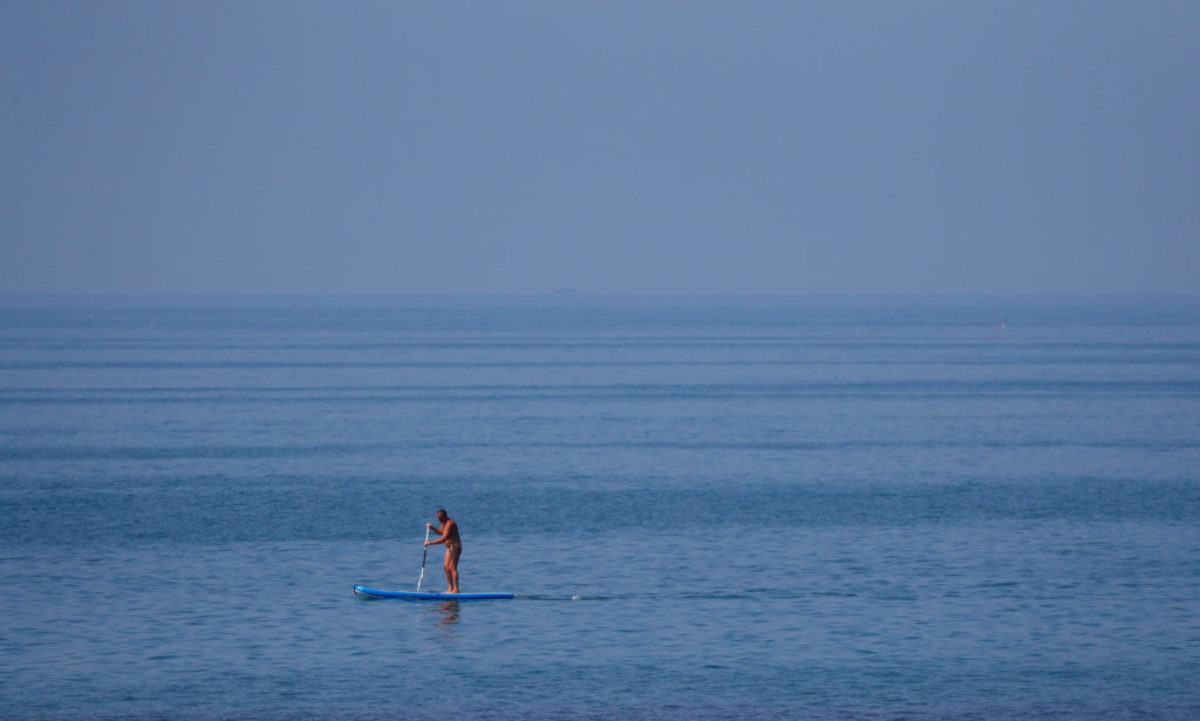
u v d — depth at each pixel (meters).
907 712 75.69
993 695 78.44
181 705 76.88
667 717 75.06
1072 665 83.81
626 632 91.75
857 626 92.88
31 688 79.56
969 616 95.31
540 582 107.00
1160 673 82.19
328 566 113.56
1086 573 109.19
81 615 95.94
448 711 75.94
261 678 81.62
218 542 124.25
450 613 97.06
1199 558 115.31
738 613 96.62
